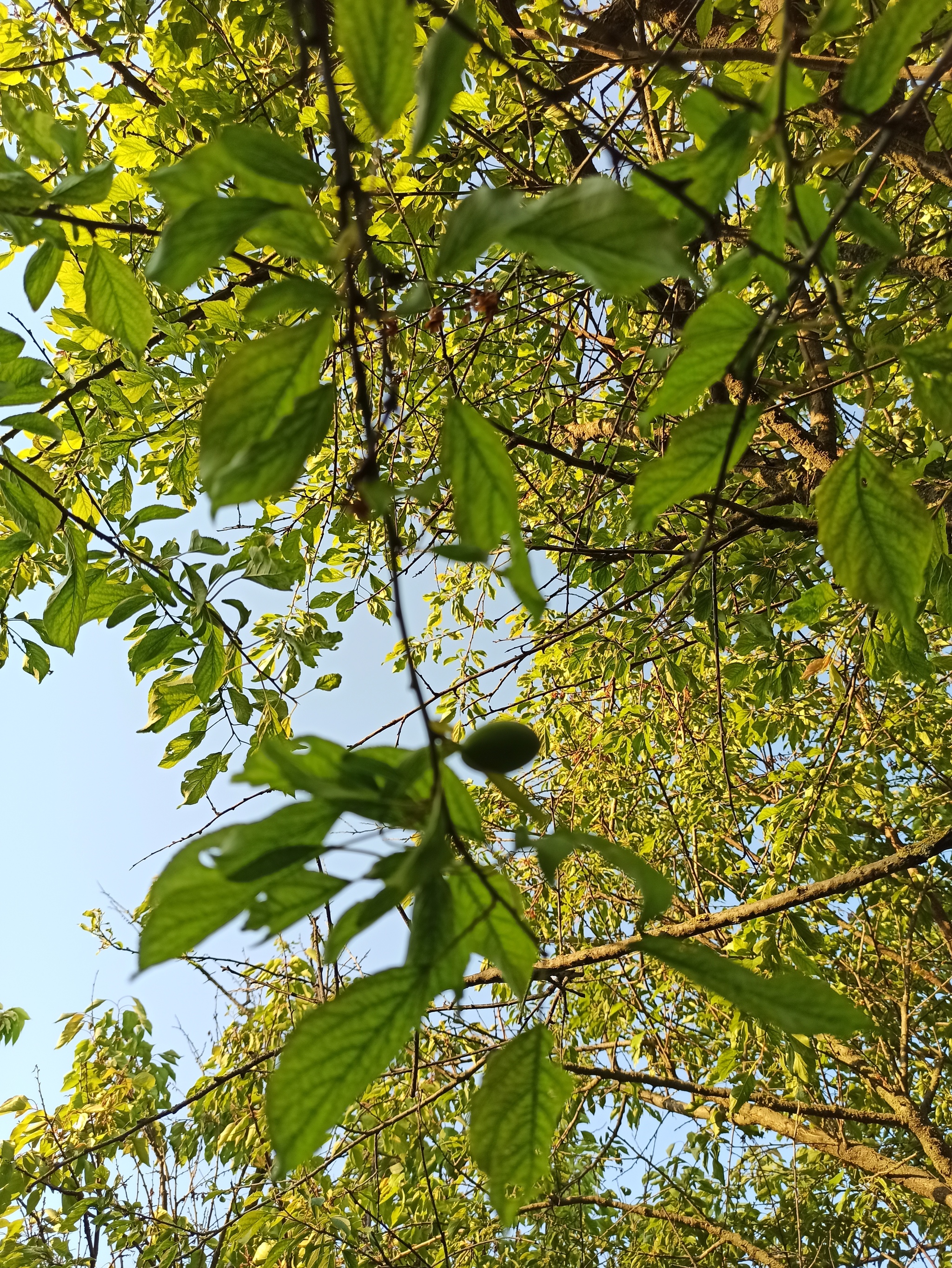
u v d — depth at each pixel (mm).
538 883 1992
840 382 409
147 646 897
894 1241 2711
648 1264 2555
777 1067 1701
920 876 2150
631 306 1336
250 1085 1952
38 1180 1407
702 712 2340
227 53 1391
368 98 300
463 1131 2268
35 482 709
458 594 2045
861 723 1665
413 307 304
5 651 1132
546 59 1083
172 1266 1606
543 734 2367
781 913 1248
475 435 326
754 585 1505
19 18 1603
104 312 524
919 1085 2553
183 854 261
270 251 1154
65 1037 2180
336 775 276
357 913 272
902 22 302
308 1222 1684
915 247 863
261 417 313
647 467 368
